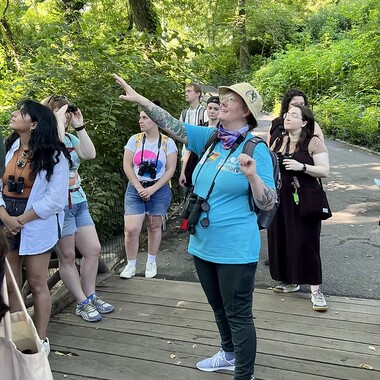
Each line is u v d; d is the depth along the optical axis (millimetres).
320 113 14305
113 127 5402
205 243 2572
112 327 3504
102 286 4242
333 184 8125
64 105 3311
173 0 10758
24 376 1852
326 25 24578
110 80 5824
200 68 7203
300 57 19453
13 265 2898
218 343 3268
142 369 2975
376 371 2910
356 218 6258
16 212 2828
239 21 25875
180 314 3693
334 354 3098
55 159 2818
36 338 1941
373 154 11047
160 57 6395
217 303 2779
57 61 5578
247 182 2480
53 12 7293
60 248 3453
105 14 8477
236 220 2504
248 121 2570
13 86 5422
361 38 14133
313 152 3725
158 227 4457
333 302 3850
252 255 2523
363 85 14273
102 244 5324
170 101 6367
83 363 3043
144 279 4418
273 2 27234
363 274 4445
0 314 1868
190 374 2916
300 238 3719
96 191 5352
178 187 6977
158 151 4312
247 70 25719
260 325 3484
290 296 3971
